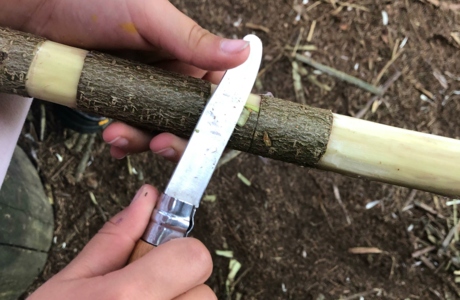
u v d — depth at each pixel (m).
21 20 0.95
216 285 1.50
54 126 1.52
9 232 1.10
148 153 1.56
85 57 0.77
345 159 0.81
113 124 0.93
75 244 1.48
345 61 1.71
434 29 1.75
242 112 0.79
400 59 1.72
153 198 0.74
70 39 0.97
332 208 1.59
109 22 0.90
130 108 0.78
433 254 1.57
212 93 0.79
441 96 1.70
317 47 1.71
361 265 1.56
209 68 0.83
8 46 0.74
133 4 0.85
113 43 0.96
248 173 1.59
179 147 0.87
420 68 1.72
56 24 0.94
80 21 0.92
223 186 1.57
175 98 0.78
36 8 0.92
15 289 1.22
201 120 0.74
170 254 0.64
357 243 1.57
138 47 0.97
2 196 1.09
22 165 1.31
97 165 1.53
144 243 0.71
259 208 1.57
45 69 0.75
